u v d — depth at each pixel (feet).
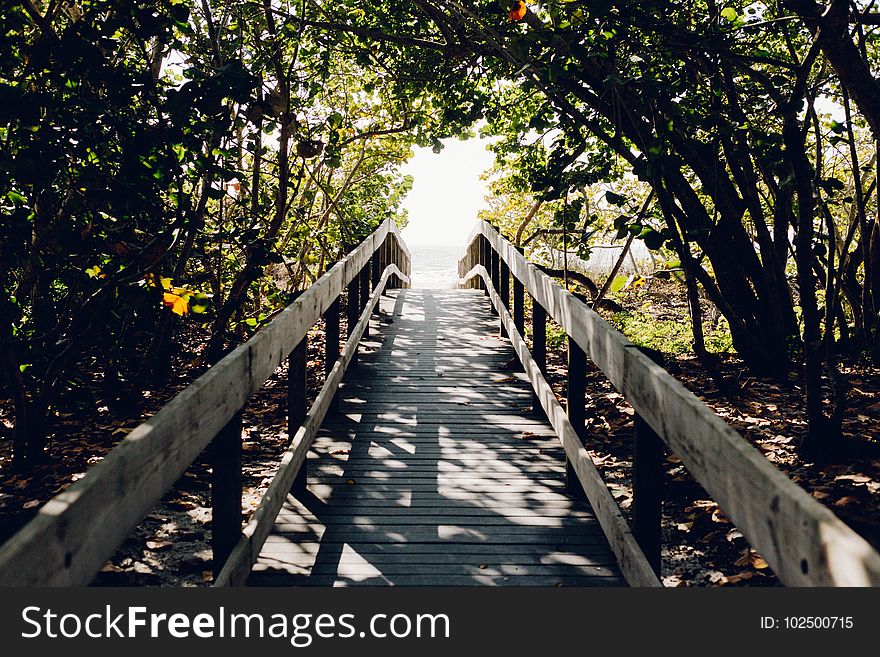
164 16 16.57
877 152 18.56
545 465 16.10
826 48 17.17
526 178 26.89
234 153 20.49
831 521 4.69
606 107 22.21
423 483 15.06
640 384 9.27
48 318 19.34
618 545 10.09
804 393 23.32
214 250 25.09
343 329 34.45
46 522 4.81
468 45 23.72
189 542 13.55
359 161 37.76
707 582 11.85
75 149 16.65
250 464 17.84
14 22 16.02
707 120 20.21
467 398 21.29
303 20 23.41
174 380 26.20
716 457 6.64
